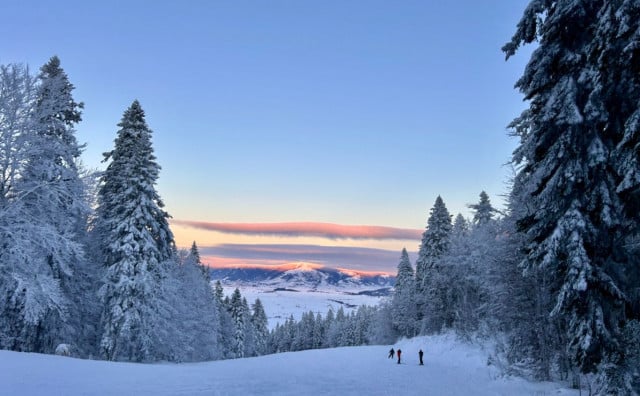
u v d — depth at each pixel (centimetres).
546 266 1184
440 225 5472
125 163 3045
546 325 1814
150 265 2905
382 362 3297
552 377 1805
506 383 1794
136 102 3167
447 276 4466
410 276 7281
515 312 1944
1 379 1363
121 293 2761
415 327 6172
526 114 1703
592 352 1101
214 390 1453
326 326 15112
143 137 3086
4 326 2484
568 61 1166
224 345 7325
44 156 2458
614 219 1074
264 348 11025
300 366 2842
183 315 4006
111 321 2755
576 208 1131
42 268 2336
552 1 1226
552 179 1183
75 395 1192
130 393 1284
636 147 977
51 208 2348
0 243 2081
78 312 2978
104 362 2227
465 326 3828
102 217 3134
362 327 12381
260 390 1508
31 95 2289
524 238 1873
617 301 1079
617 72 1090
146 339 2909
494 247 2044
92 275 2991
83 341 3089
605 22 1023
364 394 1466
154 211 3027
